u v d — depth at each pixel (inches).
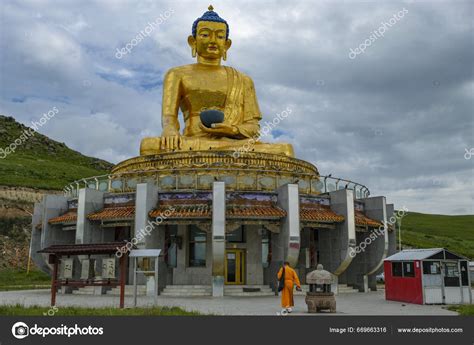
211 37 1437.0
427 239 3009.4
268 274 1083.9
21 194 2576.3
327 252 1122.0
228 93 1398.9
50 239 1181.1
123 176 1194.0
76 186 1306.6
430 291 820.0
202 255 1096.8
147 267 1014.4
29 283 1588.3
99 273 1034.7
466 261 836.0
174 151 1220.5
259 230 1118.4
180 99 1434.5
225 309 722.8
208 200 1037.2
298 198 1015.6
